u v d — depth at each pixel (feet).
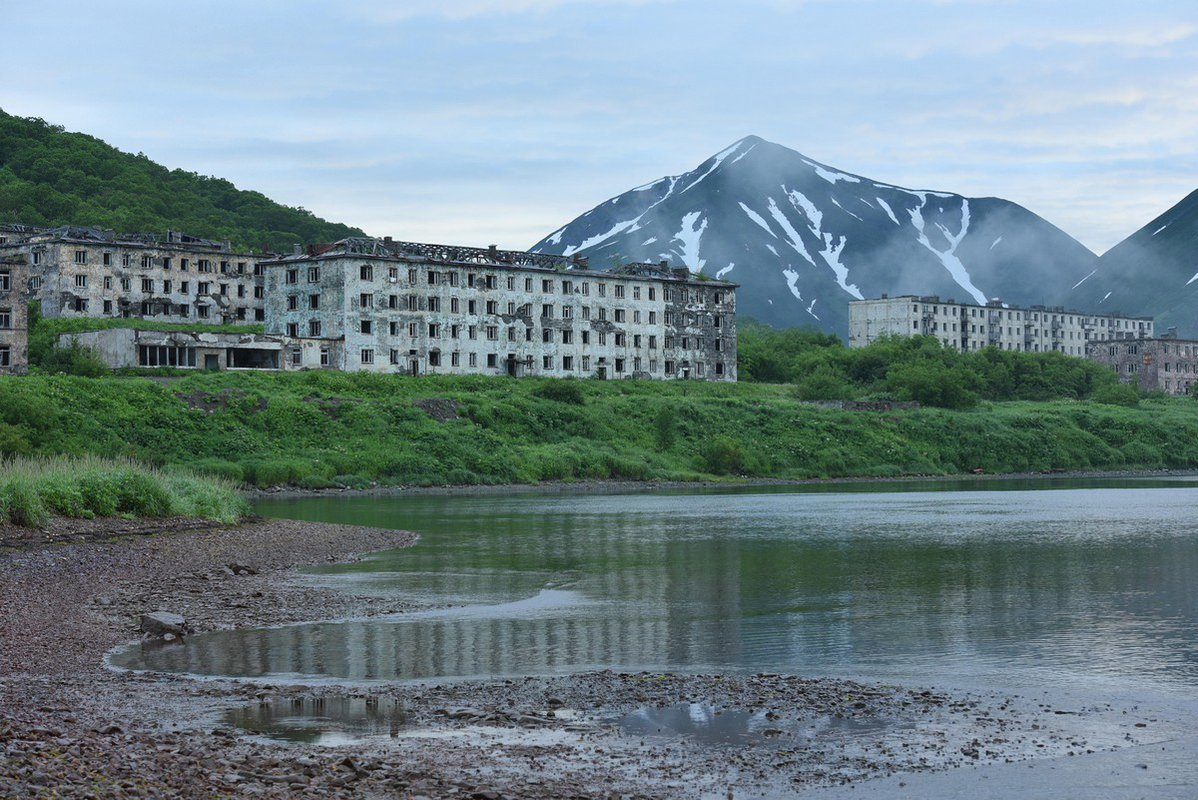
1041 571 164.25
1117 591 144.25
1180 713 81.46
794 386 648.38
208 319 602.85
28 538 178.50
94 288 566.36
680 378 611.88
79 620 116.37
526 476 417.90
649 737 74.28
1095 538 213.87
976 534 223.10
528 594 141.28
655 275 618.44
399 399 448.65
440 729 75.61
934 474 518.78
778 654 103.40
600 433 474.08
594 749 71.36
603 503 324.19
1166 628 117.29
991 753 71.36
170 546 181.88
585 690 87.45
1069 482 467.52
